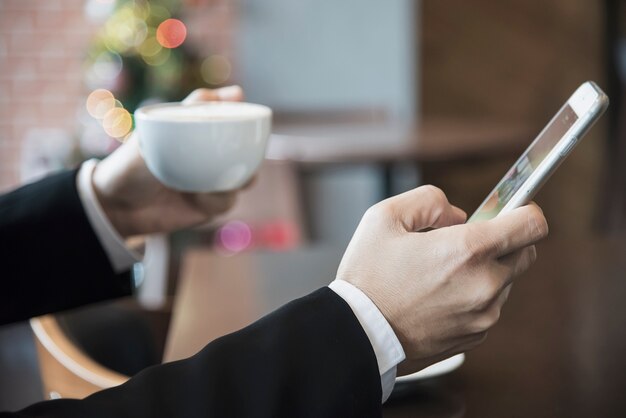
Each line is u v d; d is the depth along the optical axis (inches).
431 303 33.8
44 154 175.2
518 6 192.2
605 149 193.9
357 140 134.3
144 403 32.7
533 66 194.7
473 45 192.2
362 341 33.4
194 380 33.0
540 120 196.4
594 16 194.1
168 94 172.1
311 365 33.1
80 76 199.0
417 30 188.9
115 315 61.7
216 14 191.6
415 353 34.5
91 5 185.6
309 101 192.9
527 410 41.4
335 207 192.7
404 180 177.3
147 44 171.9
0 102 199.5
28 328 117.0
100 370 42.6
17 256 50.6
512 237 33.6
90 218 51.1
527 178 35.4
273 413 32.3
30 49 198.2
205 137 45.9
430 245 33.9
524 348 49.0
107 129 168.9
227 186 48.3
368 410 33.3
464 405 42.0
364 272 34.7
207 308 58.6
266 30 192.1
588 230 199.2
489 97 195.8
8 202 51.3
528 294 58.6
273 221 124.0
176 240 139.8
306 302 34.6
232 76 193.5
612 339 50.1
